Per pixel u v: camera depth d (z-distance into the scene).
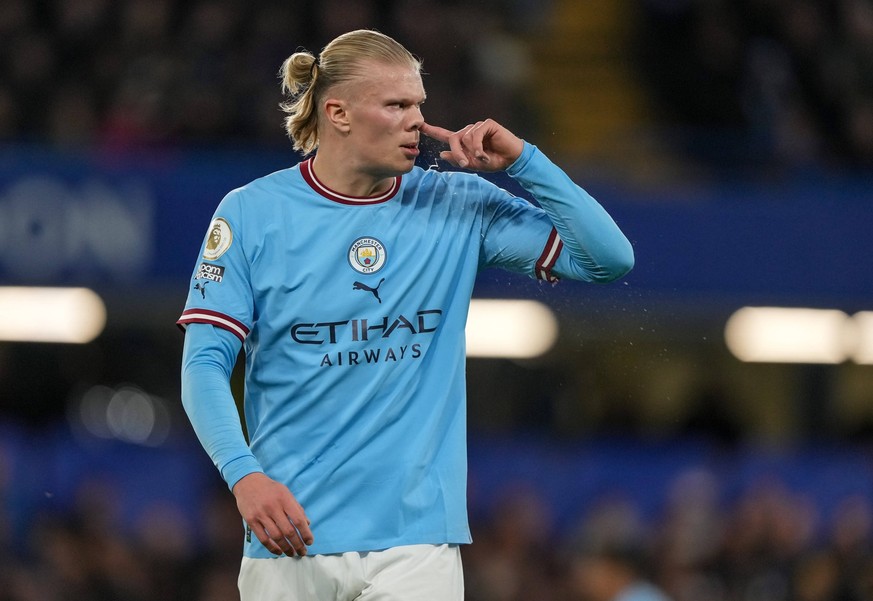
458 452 12.12
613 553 22.22
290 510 10.84
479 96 44.06
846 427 47.53
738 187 39.50
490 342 42.12
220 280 11.84
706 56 47.44
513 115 44.72
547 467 36.47
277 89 40.62
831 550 35.19
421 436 11.91
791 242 39.25
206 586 32.28
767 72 46.59
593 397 44.06
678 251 38.75
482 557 33.31
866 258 39.53
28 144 36.69
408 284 11.97
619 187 38.91
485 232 12.61
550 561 33.94
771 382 46.97
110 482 34.41
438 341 12.19
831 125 46.41
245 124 39.69
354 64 11.91
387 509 11.77
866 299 39.41
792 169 40.03
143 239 36.53
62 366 43.41
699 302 39.28
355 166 11.97
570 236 12.12
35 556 32.59
